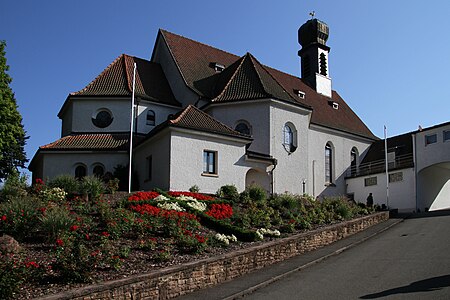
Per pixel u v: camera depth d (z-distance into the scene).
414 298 10.32
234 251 14.07
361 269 14.24
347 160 43.66
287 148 32.66
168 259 12.55
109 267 11.48
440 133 35.28
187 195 22.30
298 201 24.72
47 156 30.41
